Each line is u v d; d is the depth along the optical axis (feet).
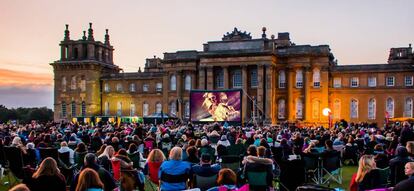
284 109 346.95
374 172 56.95
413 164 48.37
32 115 588.91
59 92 409.69
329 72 341.00
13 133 145.69
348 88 337.52
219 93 255.09
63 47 411.75
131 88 401.90
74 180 55.83
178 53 364.99
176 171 60.39
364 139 136.26
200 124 253.03
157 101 390.83
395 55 393.29
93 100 401.29
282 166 71.97
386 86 330.13
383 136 141.59
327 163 91.66
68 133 141.38
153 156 69.77
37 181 49.37
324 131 169.89
